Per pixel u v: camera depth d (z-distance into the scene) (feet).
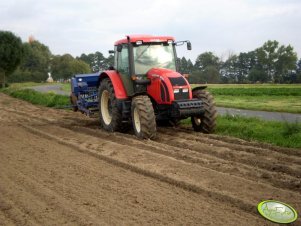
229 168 22.70
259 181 20.51
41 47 419.74
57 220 15.65
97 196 18.29
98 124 42.55
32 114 53.01
